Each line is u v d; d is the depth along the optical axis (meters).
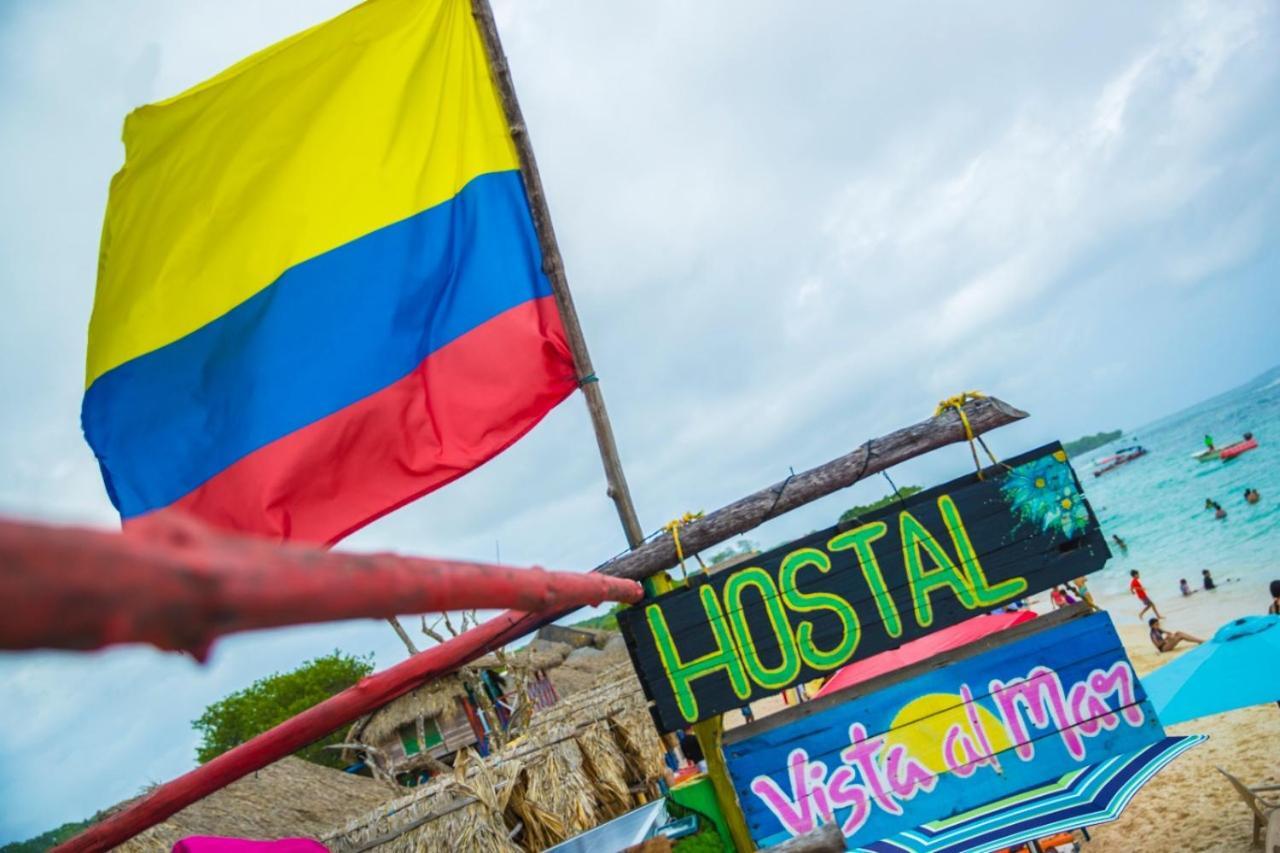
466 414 6.41
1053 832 5.59
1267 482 51.81
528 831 13.04
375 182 6.77
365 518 6.30
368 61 6.89
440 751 27.56
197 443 6.59
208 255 6.78
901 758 5.57
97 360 6.86
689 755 12.05
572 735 14.68
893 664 10.52
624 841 7.25
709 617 5.62
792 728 5.66
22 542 0.61
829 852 5.03
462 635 5.16
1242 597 28.70
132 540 0.74
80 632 0.66
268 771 18.97
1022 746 5.50
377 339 6.51
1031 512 5.50
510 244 6.62
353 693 5.17
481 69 6.82
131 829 5.30
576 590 3.32
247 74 6.83
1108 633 5.55
